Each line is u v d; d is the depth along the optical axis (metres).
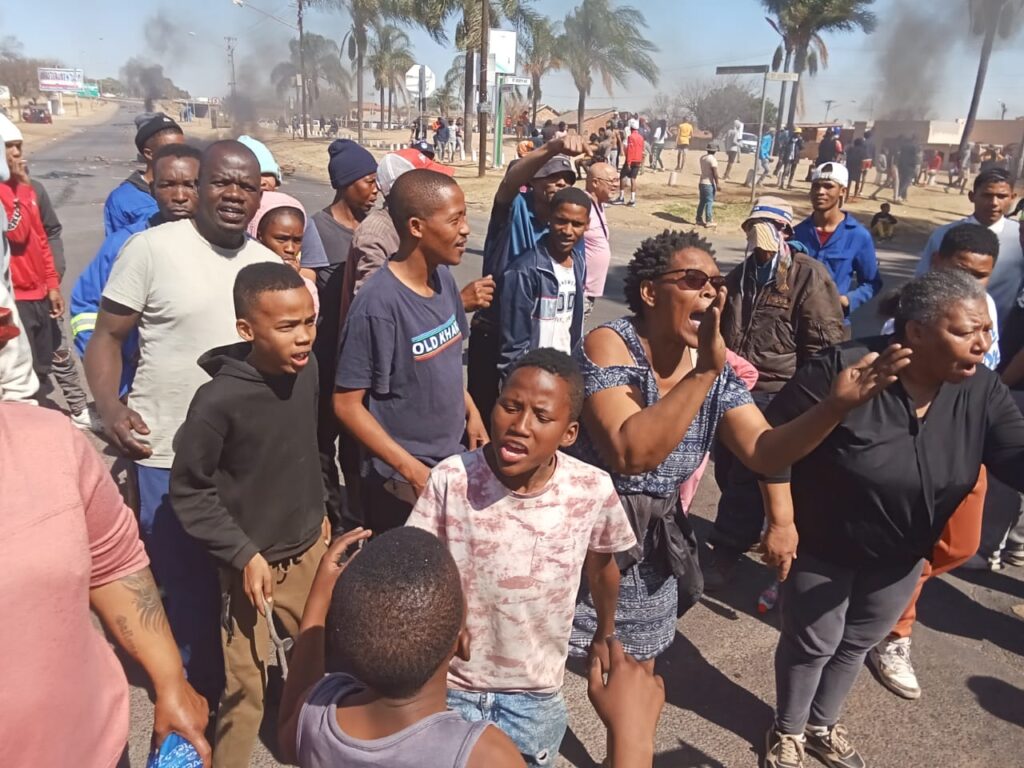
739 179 26.03
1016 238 4.41
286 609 2.64
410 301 2.68
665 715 3.08
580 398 1.83
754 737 2.99
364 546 1.44
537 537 1.91
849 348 2.42
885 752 2.92
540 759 2.11
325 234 4.36
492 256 4.18
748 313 3.81
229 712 2.47
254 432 2.34
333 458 3.71
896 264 13.41
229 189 2.71
